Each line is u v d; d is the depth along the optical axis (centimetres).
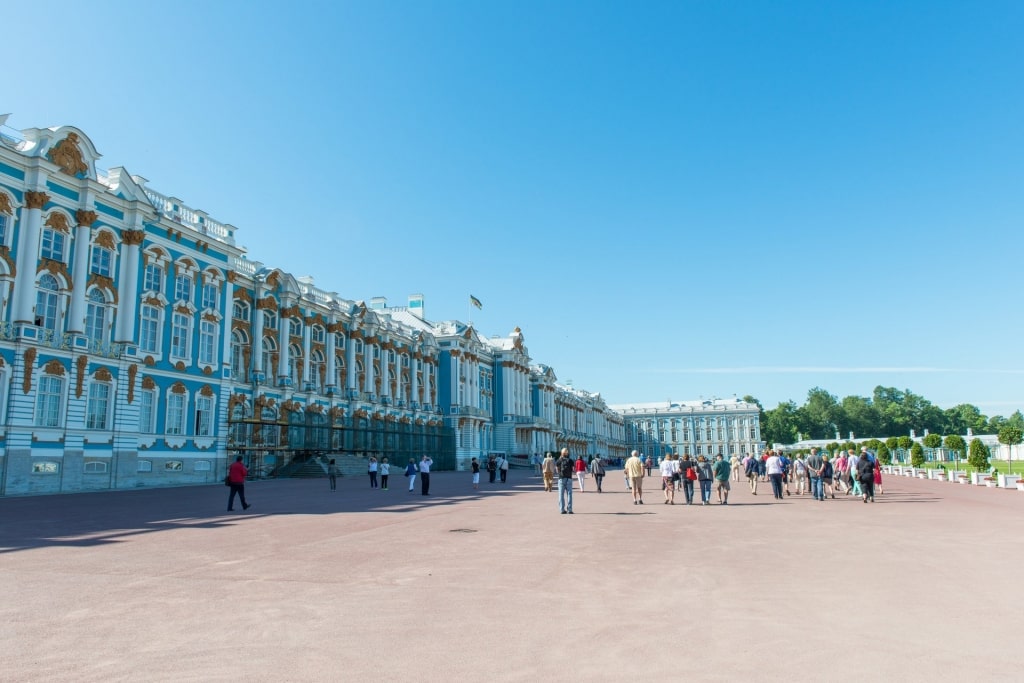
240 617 924
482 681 688
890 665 738
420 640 824
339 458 5747
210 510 2425
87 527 1908
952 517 2262
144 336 4131
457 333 9156
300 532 1802
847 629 877
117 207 3972
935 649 795
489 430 9700
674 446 17538
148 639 823
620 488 3975
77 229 3700
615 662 747
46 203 3544
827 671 720
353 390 6569
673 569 1279
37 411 3412
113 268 3916
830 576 1216
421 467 3316
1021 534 1811
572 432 12875
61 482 3462
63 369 3528
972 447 5325
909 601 1029
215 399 4634
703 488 2789
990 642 823
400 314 9425
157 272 4278
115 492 3472
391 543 1603
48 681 682
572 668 728
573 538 1703
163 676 698
